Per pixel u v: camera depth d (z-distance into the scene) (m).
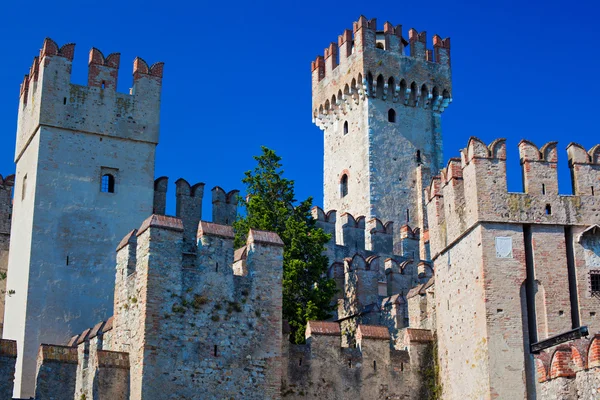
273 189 50.88
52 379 37.66
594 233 37.91
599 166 38.75
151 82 54.09
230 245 37.97
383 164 77.38
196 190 57.84
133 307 36.69
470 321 37.75
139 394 34.66
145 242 36.66
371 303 49.53
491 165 38.06
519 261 37.06
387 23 80.38
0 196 61.00
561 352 30.56
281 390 39.16
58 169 50.47
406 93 79.31
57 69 51.78
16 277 50.47
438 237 41.66
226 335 36.72
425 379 41.56
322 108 83.50
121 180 51.84
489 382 35.75
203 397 35.62
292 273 45.59
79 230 50.03
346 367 40.66
